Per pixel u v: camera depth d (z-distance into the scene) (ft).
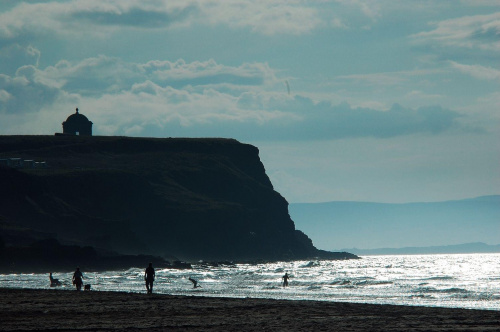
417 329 235.20
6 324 243.19
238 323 248.93
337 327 238.68
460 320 268.21
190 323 248.52
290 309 313.94
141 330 225.56
